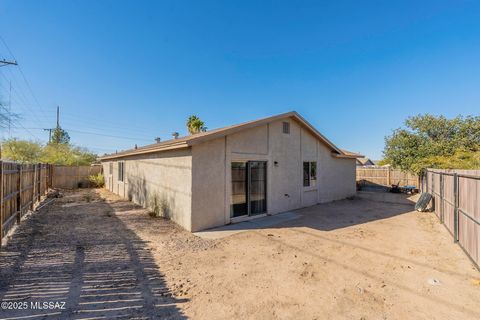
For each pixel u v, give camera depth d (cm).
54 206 1098
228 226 766
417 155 1716
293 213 984
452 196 666
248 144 862
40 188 1230
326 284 392
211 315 304
